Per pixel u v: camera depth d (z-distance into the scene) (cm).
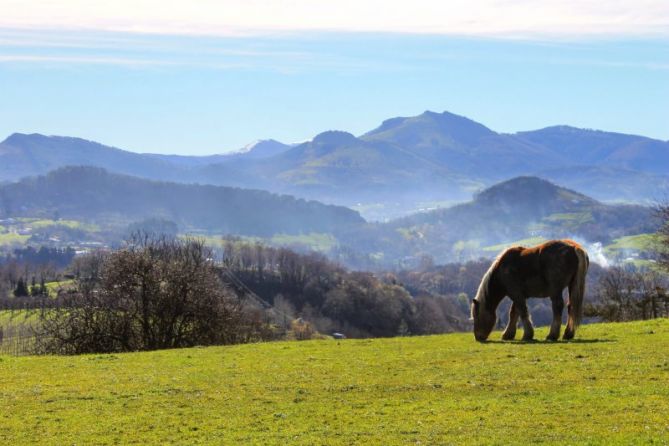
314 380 2250
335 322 14800
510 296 2922
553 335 2789
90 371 2556
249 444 1641
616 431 1588
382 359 2578
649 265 6494
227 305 5050
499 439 1589
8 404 2056
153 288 4709
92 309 4656
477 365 2344
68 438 1736
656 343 2581
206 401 2038
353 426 1747
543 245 2847
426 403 1919
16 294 13638
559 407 1800
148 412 1941
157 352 3066
